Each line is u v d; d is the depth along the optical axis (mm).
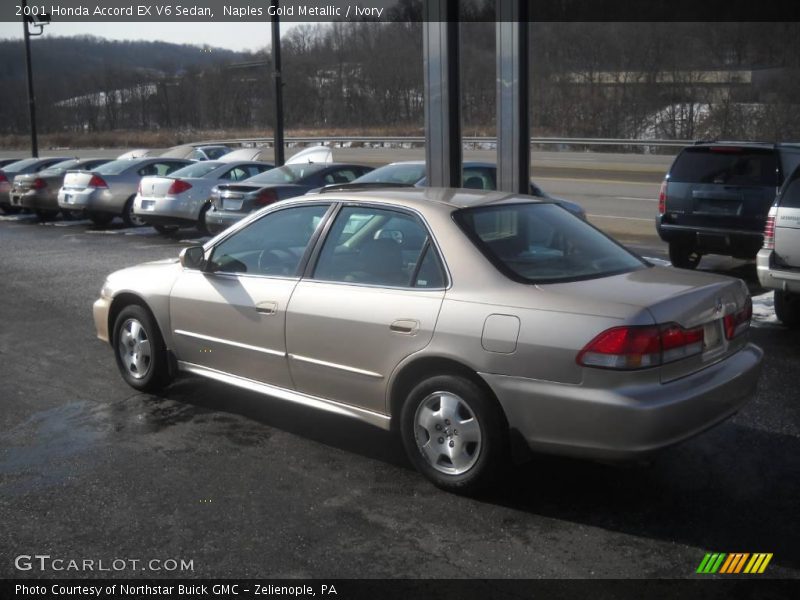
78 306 9289
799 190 7160
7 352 7234
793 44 44125
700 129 44562
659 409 3668
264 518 3967
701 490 4270
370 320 4398
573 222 4867
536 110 48969
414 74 53688
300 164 13922
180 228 17688
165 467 4605
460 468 4160
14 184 19625
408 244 4469
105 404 5738
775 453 4750
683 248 10758
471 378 4098
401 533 3809
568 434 3807
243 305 5047
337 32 54250
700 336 3973
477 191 5004
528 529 3842
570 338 3764
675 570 3467
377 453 4812
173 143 51812
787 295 7551
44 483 4383
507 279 4086
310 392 4832
